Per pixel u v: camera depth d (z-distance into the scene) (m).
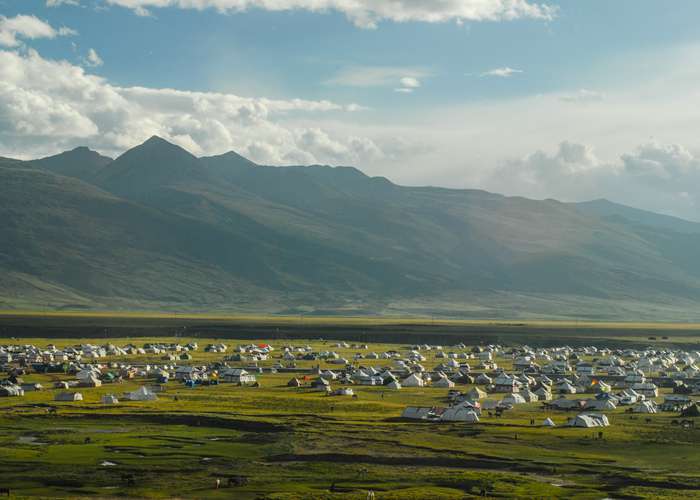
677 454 172.38
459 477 150.88
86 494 138.38
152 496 137.25
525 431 196.00
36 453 168.38
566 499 137.25
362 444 180.75
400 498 136.38
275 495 137.25
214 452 173.25
